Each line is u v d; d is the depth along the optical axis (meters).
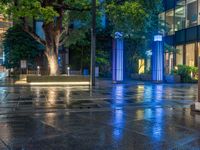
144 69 42.53
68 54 49.12
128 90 23.92
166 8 45.16
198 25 37.47
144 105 15.16
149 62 41.59
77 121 10.77
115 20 29.44
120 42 32.59
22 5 26.84
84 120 10.98
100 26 42.28
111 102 16.33
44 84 29.81
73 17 33.38
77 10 31.20
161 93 21.59
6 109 13.63
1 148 7.32
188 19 39.94
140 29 33.38
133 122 10.59
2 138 8.26
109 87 26.94
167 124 10.23
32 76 30.14
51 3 29.27
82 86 28.38
